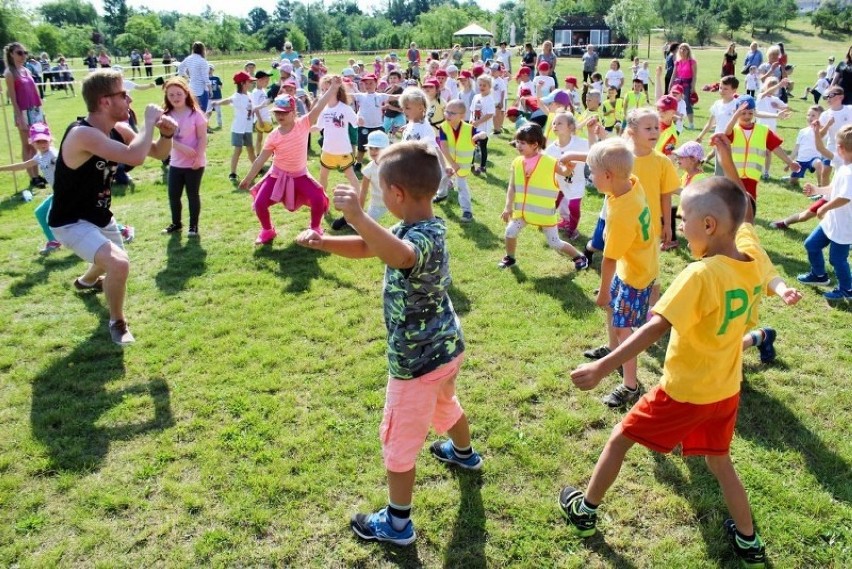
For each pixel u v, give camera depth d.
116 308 4.90
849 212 5.54
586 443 3.90
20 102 10.31
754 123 7.42
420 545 3.15
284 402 4.32
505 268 6.69
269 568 3.04
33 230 7.92
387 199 2.81
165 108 7.37
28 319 5.56
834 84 12.66
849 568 2.98
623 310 4.21
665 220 5.42
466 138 8.02
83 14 110.12
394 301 2.82
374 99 11.46
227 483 3.56
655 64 40.09
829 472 3.60
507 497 3.45
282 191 7.05
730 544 3.10
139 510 3.38
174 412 4.22
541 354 4.95
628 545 3.14
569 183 7.46
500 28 71.88
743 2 76.06
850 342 5.05
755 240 3.26
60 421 4.14
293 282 6.33
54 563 3.04
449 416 3.35
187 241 7.53
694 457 3.71
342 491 3.50
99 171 4.83
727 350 2.80
